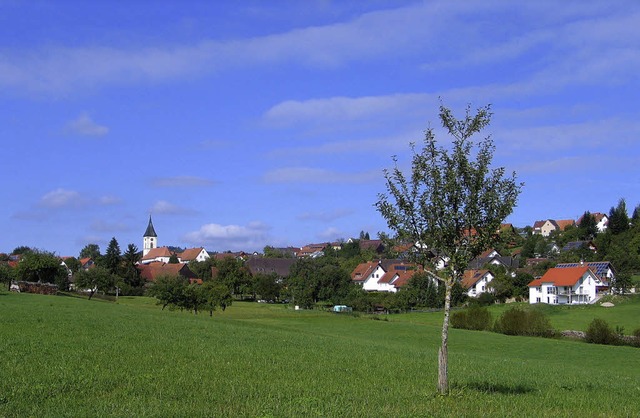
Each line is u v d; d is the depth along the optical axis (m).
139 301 110.50
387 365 29.05
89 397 17.97
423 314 98.38
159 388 19.67
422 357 35.31
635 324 80.75
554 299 118.25
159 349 28.78
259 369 24.80
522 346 56.16
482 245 19.08
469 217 19.05
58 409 16.27
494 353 50.75
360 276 158.25
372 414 16.95
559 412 18.72
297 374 24.14
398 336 62.34
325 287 119.75
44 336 30.61
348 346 38.34
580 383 27.84
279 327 59.66
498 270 127.19
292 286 126.12
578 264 127.12
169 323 44.09
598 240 166.25
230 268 144.88
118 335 33.12
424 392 21.06
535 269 136.00
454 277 19.70
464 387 22.62
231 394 19.16
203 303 81.88
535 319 69.00
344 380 23.44
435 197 19.25
